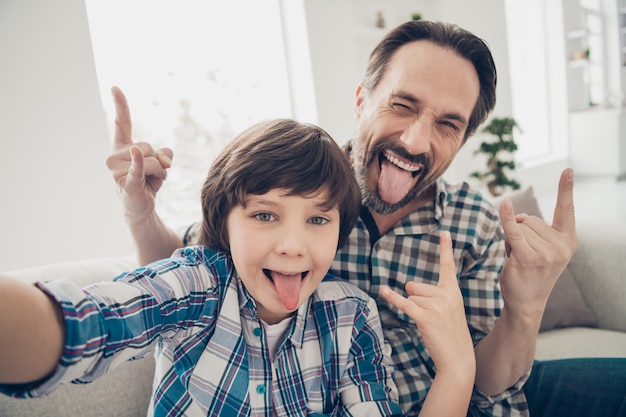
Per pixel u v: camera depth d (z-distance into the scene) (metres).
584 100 6.37
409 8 4.04
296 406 0.68
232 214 0.66
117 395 0.85
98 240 1.97
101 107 1.97
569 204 0.69
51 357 0.39
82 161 1.92
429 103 0.82
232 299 0.68
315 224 0.67
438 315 0.63
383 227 0.96
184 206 2.54
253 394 0.66
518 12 5.95
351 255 0.91
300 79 2.99
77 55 1.90
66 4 1.87
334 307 0.76
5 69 1.73
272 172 0.62
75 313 0.41
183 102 2.49
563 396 0.86
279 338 0.72
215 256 0.72
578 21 6.11
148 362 0.91
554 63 5.85
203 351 0.65
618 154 5.48
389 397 0.73
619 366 0.85
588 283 1.40
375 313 0.80
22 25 1.76
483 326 0.90
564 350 1.19
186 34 2.49
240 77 2.78
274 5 2.93
